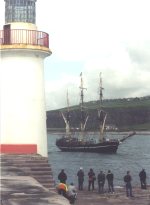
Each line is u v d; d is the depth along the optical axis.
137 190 32.94
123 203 26.27
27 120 21.05
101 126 167.38
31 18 21.50
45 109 22.05
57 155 147.12
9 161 18.64
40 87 21.56
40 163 18.59
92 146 150.50
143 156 146.12
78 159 130.12
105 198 28.23
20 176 15.92
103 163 116.56
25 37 21.06
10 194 12.34
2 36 21.19
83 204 25.47
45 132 21.89
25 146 20.91
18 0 21.27
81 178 34.28
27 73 21.11
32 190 13.00
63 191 18.95
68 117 193.25
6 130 21.05
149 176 65.88
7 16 21.45
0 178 15.27
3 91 21.16
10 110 21.03
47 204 11.12
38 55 21.34
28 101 21.09
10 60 21.08
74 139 163.75
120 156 144.38
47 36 21.69
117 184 54.50
